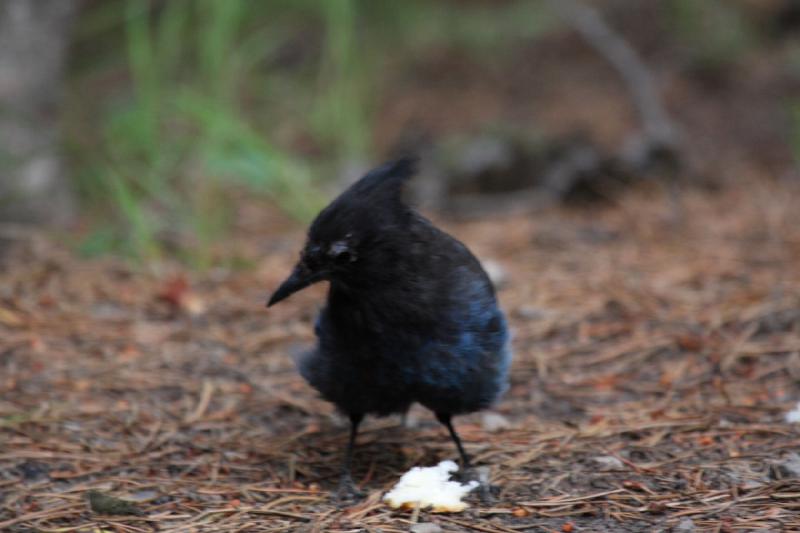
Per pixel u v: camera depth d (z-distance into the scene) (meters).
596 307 11.00
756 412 8.59
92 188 14.08
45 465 7.84
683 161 15.59
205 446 8.27
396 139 17.22
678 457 7.82
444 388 7.42
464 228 14.05
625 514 6.95
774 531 6.55
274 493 7.48
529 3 20.89
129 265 12.16
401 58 20.02
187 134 15.24
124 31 19.34
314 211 13.66
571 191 15.02
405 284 7.17
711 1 19.61
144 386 9.31
